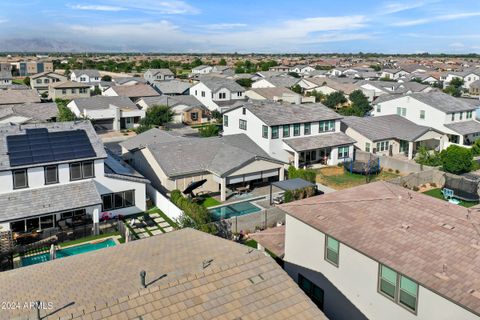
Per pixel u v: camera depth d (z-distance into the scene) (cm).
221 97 9038
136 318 1176
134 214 3591
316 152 5184
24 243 2955
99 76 12800
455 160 4538
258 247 2662
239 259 1543
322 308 2147
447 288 1522
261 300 1310
